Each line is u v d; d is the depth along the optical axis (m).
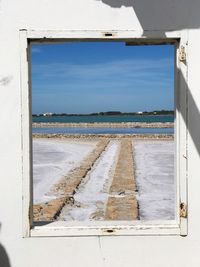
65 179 13.42
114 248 4.10
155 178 13.59
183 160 4.08
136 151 22.83
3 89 4.02
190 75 4.05
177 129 4.13
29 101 4.07
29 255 4.08
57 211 9.04
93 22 4.02
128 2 4.03
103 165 17.03
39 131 56.72
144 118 134.50
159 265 4.11
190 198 4.08
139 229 4.09
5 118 4.03
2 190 4.04
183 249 4.10
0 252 4.07
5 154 4.04
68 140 33.94
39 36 4.02
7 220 4.05
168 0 4.03
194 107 4.06
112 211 9.12
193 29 4.05
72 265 4.09
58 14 4.02
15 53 4.02
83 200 10.34
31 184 4.11
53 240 4.09
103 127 69.56
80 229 4.09
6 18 4.00
